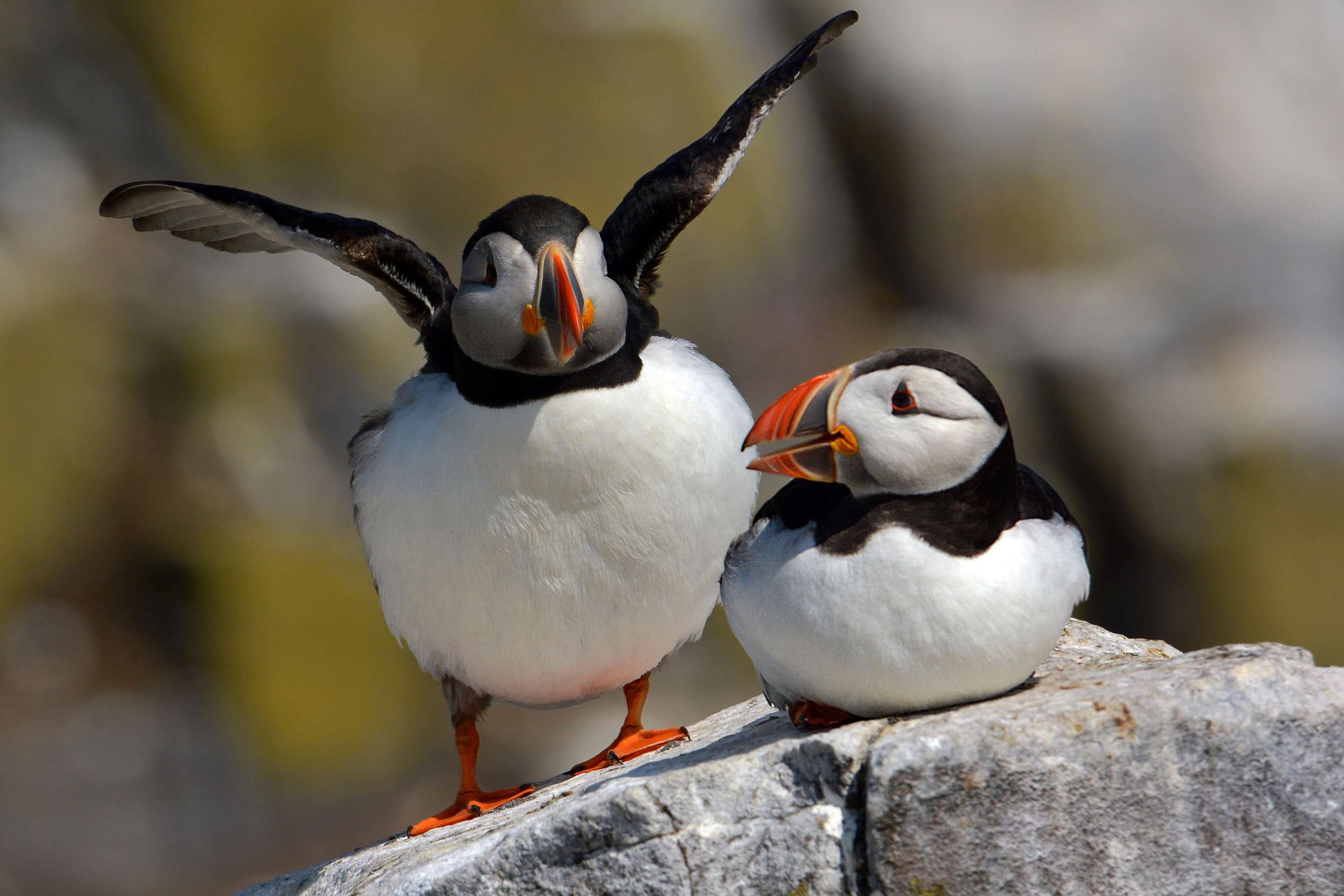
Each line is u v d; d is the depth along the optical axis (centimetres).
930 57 1781
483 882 509
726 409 655
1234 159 1742
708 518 645
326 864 667
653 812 486
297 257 1554
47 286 1445
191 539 1420
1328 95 1775
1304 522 1583
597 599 640
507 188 1617
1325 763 468
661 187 704
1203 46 1784
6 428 1391
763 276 1698
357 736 1424
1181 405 1636
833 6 1795
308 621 1430
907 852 457
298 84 1609
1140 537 1641
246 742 1395
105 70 1589
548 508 618
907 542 463
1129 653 609
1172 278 1705
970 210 1764
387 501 638
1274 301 1675
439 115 1617
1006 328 1722
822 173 1780
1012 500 477
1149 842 462
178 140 1602
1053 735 459
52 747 1348
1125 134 1752
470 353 615
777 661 493
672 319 1642
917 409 459
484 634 652
